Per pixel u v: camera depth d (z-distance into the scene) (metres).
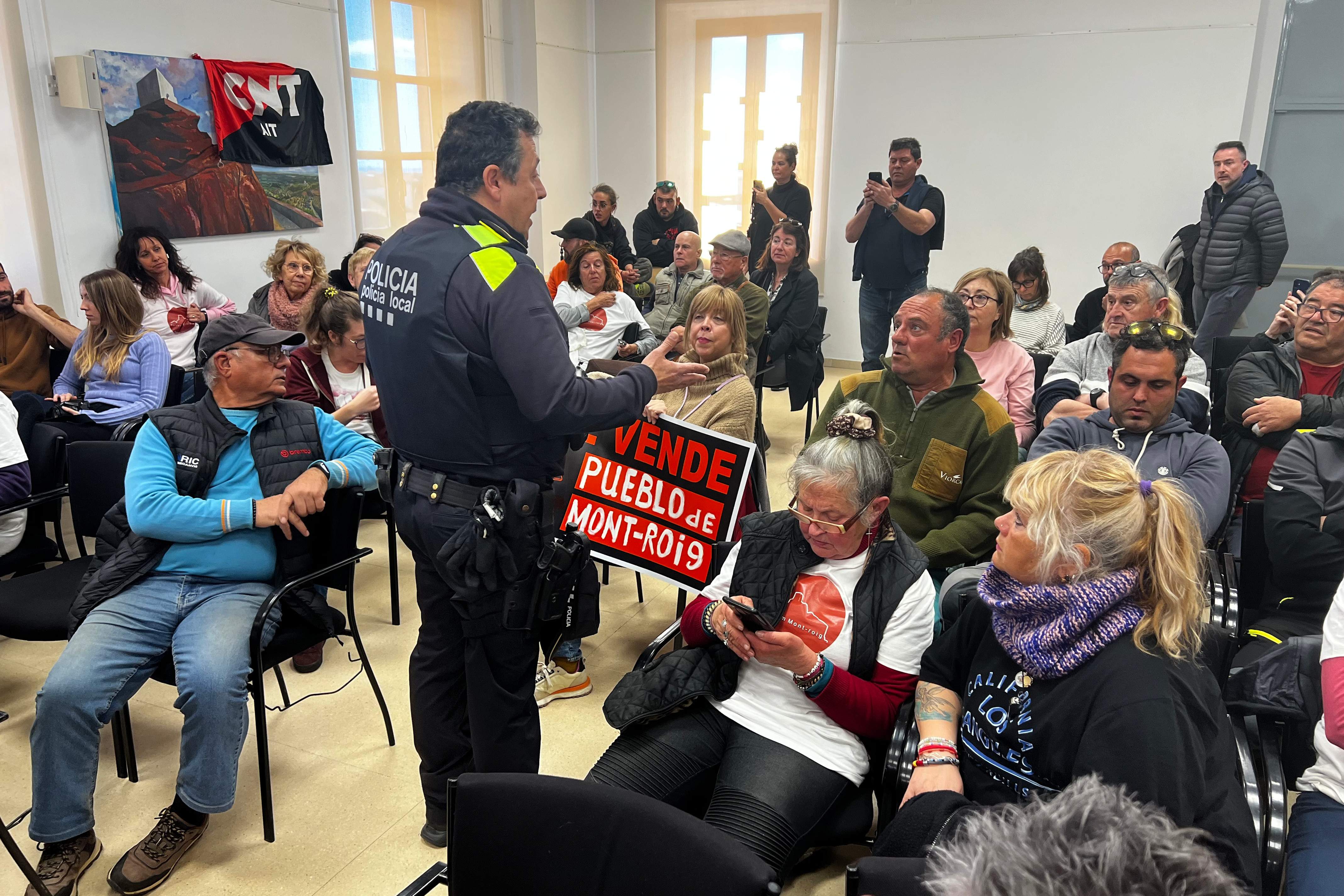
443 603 1.72
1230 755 1.18
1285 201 5.70
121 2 4.22
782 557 1.68
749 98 6.89
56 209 4.09
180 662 1.79
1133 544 1.18
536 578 1.61
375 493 2.72
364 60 5.70
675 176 7.32
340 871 1.80
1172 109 5.83
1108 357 2.89
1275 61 5.50
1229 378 2.59
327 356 3.03
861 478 1.54
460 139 1.55
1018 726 1.25
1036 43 6.02
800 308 4.57
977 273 2.97
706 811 1.62
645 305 5.83
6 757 2.18
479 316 1.48
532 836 1.08
